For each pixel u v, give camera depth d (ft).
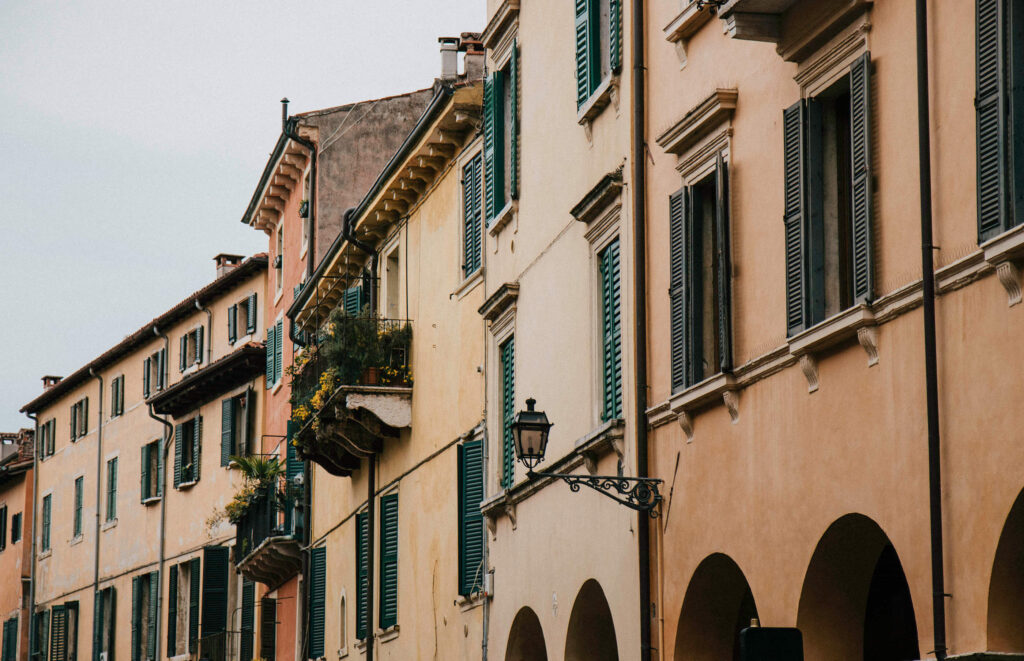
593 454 60.90
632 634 56.54
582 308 63.72
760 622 47.44
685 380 52.39
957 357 37.35
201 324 154.92
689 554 52.70
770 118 48.06
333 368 93.91
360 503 102.37
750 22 45.91
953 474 37.35
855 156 42.06
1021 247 34.37
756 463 48.14
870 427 41.52
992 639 35.76
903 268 40.11
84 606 174.19
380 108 128.98
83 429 181.16
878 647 48.14
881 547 44.29
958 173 37.60
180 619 151.02
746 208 49.39
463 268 82.94
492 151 77.20
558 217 67.41
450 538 82.02
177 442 155.33
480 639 76.48
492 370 76.89
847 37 42.91
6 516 204.64
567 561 64.28
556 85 68.33
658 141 54.70
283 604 126.11
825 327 42.88
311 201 126.62
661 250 56.08
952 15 38.09
